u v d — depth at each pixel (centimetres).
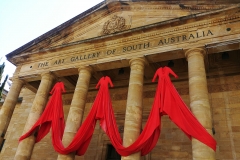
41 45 2319
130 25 1950
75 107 1745
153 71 2073
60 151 1555
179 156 1733
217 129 1691
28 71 2220
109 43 1919
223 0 1590
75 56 2038
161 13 1861
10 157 2380
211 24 1583
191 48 1552
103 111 1598
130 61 1741
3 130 2000
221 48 1519
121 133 2055
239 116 1677
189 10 1742
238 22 1509
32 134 1812
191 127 1252
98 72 2169
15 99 2178
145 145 1356
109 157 2034
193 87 1406
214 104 1798
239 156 1541
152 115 1391
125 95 2236
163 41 1694
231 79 1847
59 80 2311
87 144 1594
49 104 1838
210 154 1173
